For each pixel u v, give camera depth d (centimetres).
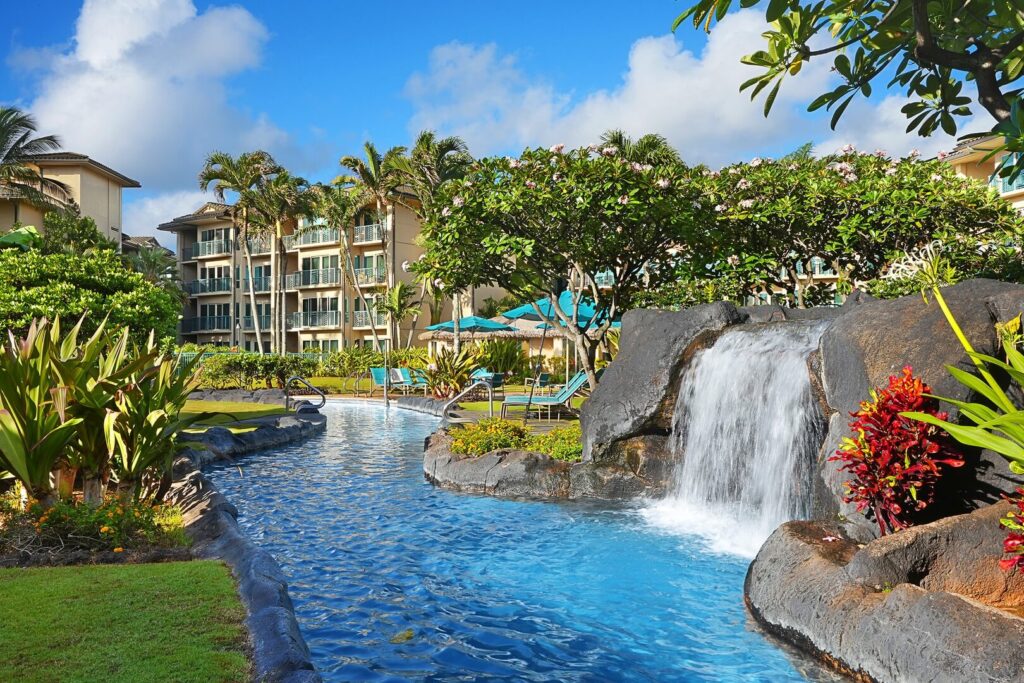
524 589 671
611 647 539
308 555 781
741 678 488
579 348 1645
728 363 989
